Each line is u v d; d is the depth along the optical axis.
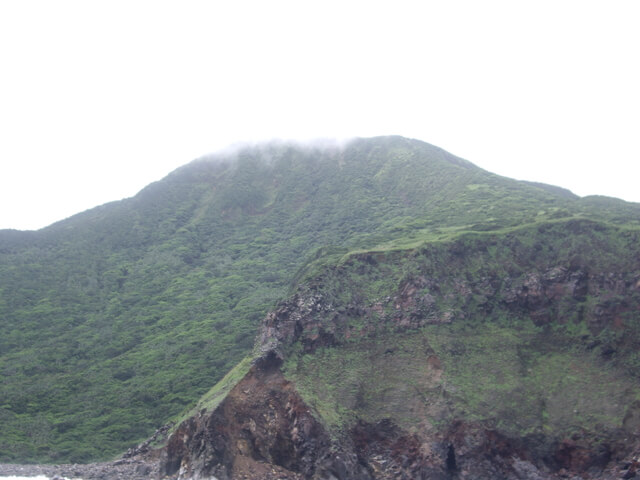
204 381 134.75
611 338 100.56
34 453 113.06
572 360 99.44
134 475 94.88
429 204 189.75
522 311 109.56
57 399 133.75
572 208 145.88
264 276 187.00
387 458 87.56
